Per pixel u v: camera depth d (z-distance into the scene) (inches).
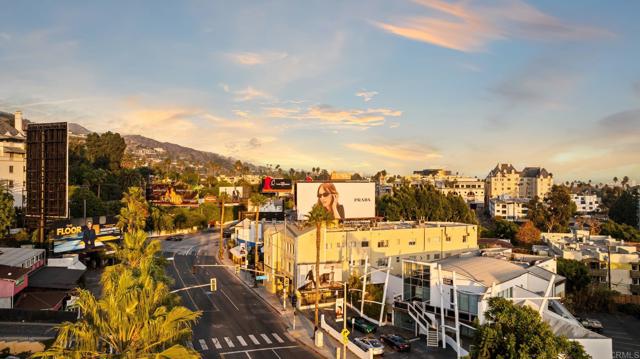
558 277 2699.3
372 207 3558.1
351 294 2534.5
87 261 3139.8
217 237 5246.1
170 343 864.9
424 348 1889.8
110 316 848.9
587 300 2886.3
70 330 839.7
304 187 3417.8
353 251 2837.1
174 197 5669.3
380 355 1788.9
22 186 3988.7
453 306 2004.2
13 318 1483.8
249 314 2304.4
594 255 3462.1
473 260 2330.2
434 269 2091.5
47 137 2706.7
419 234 3090.6
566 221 5772.6
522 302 1930.4
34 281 2105.1
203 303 2474.2
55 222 2780.5
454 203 5610.2
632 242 4365.2
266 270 3016.7
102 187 5492.1
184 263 3627.0
